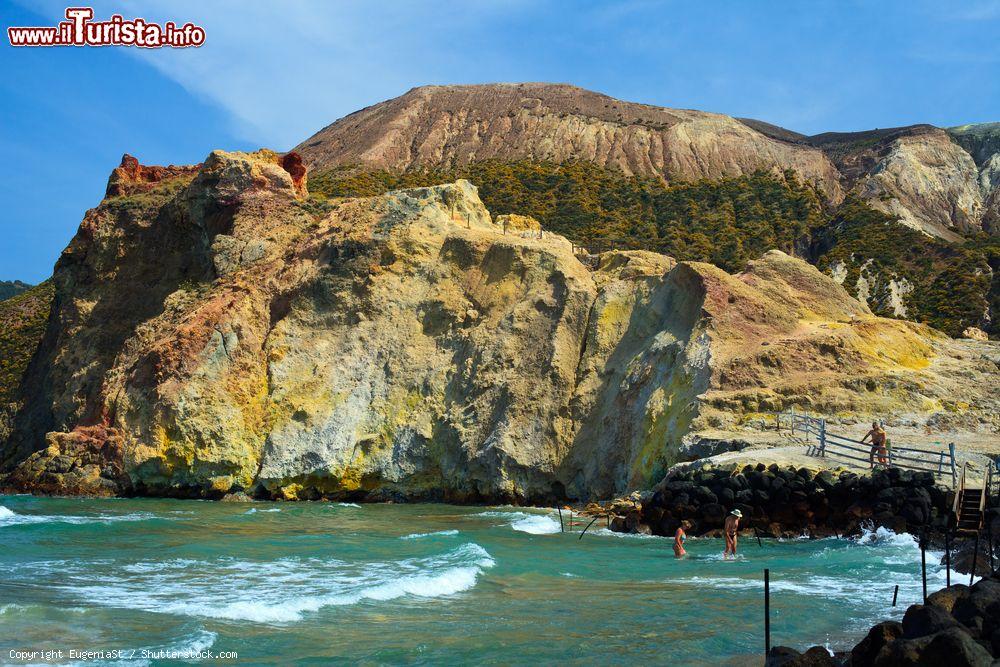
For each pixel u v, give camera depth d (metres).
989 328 81.38
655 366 42.66
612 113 157.50
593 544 27.91
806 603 18.17
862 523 27.88
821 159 148.00
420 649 14.44
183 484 46.59
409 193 57.28
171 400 46.91
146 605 16.95
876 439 30.44
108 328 60.47
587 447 43.91
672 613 17.31
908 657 11.21
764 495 29.09
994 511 25.11
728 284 43.91
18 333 97.75
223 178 59.31
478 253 52.09
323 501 46.22
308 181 126.31
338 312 51.09
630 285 48.31
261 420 48.25
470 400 47.06
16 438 62.44
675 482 30.84
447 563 22.92
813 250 106.56
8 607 15.77
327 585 19.78
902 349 42.81
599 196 113.50
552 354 46.53
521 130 154.50
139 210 64.06
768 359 39.38
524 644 14.84
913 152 146.88
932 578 20.94
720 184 121.06
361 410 48.09
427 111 169.50
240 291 51.97
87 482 47.28
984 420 36.66
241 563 22.86
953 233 128.25
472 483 45.28
